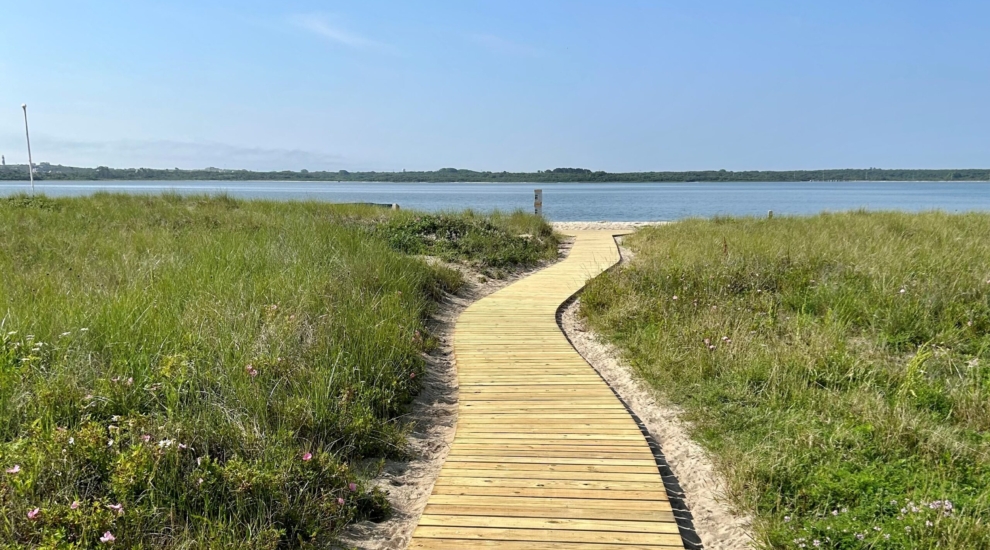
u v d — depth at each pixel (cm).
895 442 454
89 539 315
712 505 402
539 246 1548
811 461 434
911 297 788
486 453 451
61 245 993
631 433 486
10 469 338
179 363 482
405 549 343
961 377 588
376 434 480
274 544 337
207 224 1341
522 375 627
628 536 347
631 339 750
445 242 1384
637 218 3700
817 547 334
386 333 653
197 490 360
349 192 9588
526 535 348
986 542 330
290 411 464
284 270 827
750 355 641
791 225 1599
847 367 608
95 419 419
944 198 6975
